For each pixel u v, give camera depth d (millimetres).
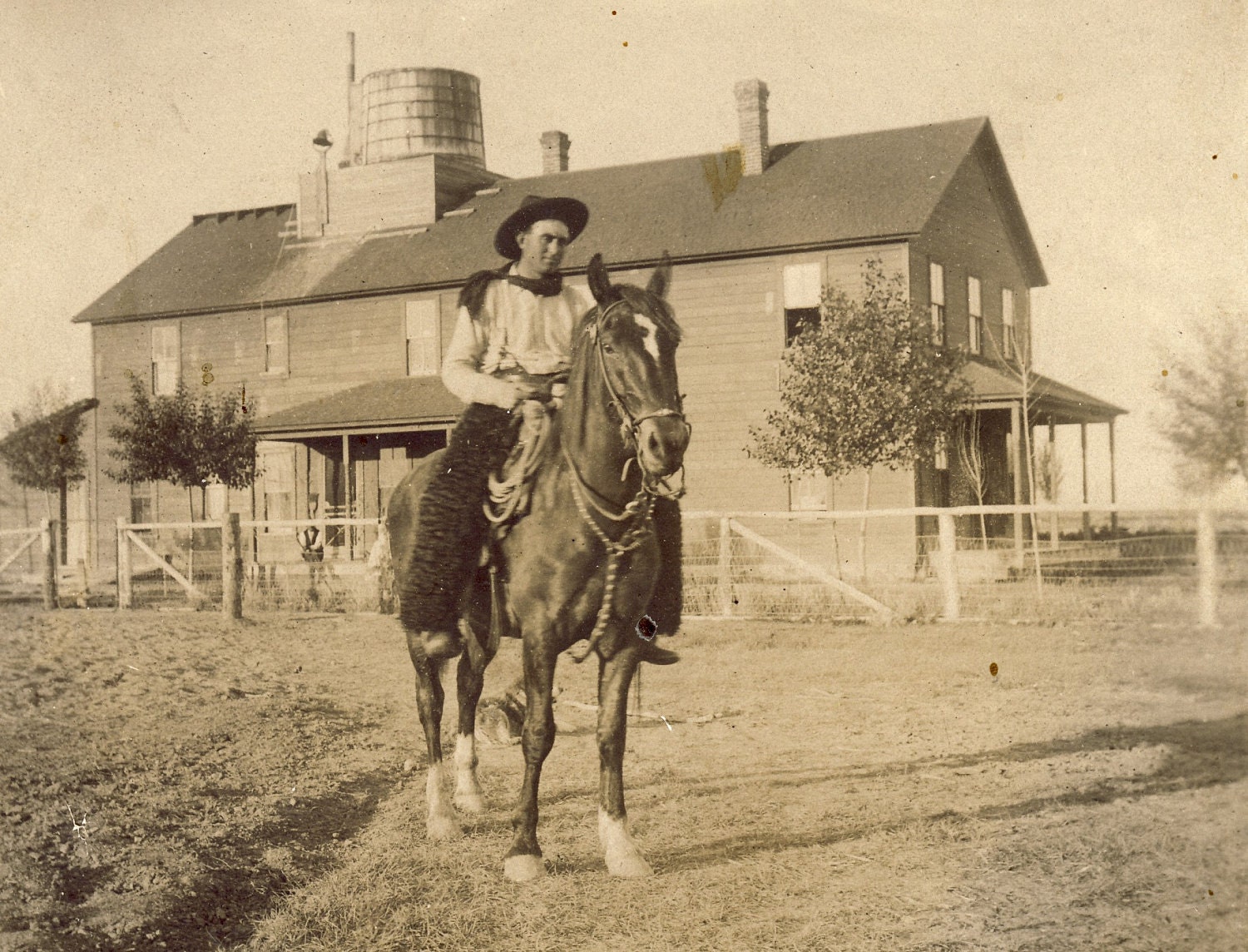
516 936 3844
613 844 4445
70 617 13711
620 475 4281
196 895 4258
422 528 4770
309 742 6863
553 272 5145
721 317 19312
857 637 10609
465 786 5465
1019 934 3605
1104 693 7633
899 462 16828
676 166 21531
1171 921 3639
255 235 23922
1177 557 10922
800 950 3627
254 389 22406
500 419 4730
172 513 22156
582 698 8352
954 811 5133
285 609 14492
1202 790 5148
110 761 6176
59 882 4328
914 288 18391
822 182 19641
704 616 12203
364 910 4113
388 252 22047
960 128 20047
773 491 18812
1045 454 22469
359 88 23828
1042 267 22547
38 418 20297
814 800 5438
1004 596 12023
